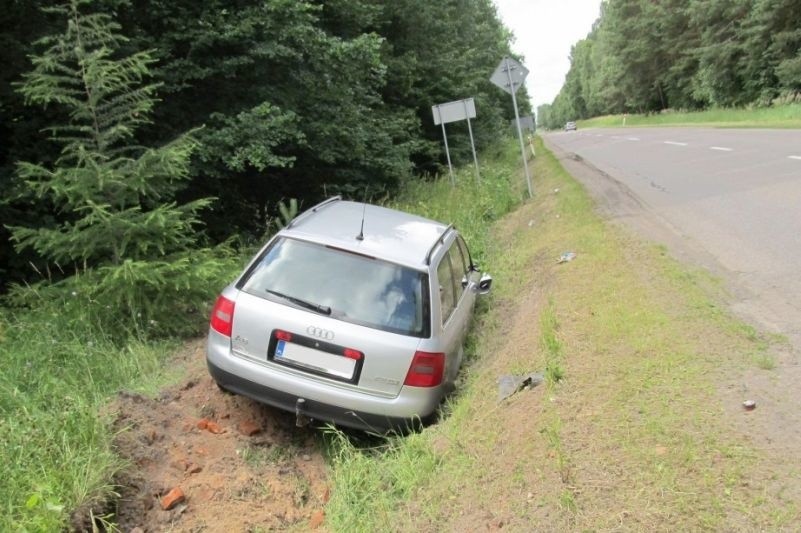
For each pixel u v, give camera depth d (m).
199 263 7.05
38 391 4.88
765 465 3.07
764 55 37.69
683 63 56.12
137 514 3.58
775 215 9.21
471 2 31.44
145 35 9.05
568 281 6.59
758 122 29.72
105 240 6.50
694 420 3.51
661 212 10.49
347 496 3.76
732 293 5.98
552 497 3.02
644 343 4.62
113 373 5.50
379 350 4.35
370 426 4.41
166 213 6.64
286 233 4.97
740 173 13.78
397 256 4.77
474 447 3.78
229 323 4.59
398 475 3.80
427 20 19.56
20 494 3.29
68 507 3.28
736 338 4.70
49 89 6.50
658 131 38.22
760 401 3.72
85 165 6.68
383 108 17.83
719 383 3.97
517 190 17.47
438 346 4.56
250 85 10.59
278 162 9.70
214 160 9.67
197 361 6.05
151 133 9.58
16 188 7.45
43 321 6.17
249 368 4.48
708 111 45.31
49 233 6.33
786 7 35.50
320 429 4.67
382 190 15.29
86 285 6.37
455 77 22.70
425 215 12.48
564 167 20.58
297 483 4.10
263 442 4.55
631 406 3.71
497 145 33.78
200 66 9.75
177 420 4.57
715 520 2.72
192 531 3.49
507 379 4.55
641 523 2.76
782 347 4.57
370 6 13.95
